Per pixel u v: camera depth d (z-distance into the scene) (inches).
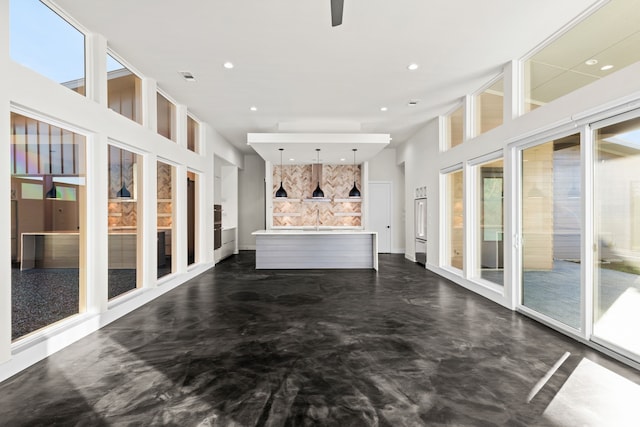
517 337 126.2
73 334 122.3
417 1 116.3
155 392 87.8
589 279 118.4
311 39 142.6
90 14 123.0
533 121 145.9
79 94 125.3
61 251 259.9
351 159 334.0
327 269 280.5
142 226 181.5
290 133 251.3
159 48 149.8
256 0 115.3
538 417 77.0
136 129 166.9
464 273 214.4
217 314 156.1
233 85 193.8
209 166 278.7
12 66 97.0
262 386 90.9
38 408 80.5
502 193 191.5
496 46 148.3
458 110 237.8
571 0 114.4
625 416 77.1
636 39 104.7
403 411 79.6
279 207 380.2
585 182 118.9
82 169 137.7
